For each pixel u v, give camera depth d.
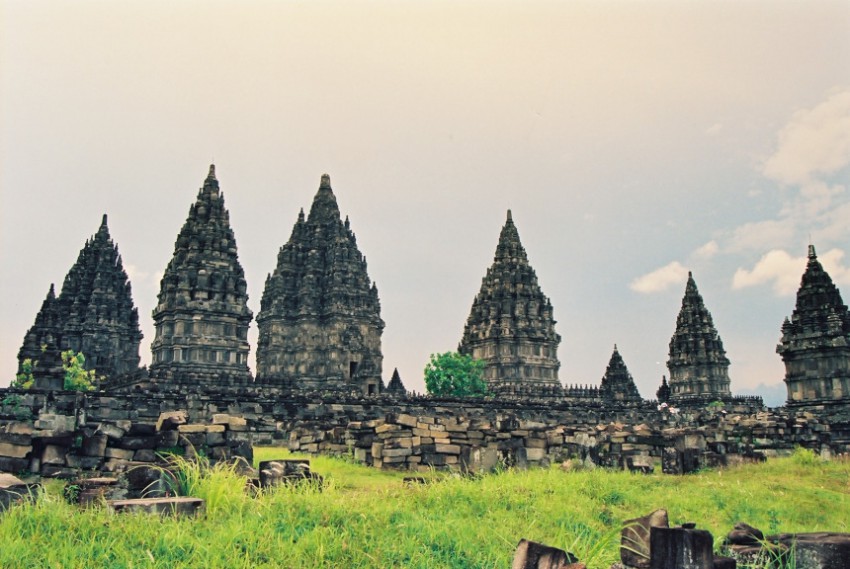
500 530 14.05
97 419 29.97
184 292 68.94
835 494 22.20
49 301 79.31
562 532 13.84
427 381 92.00
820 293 57.72
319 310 92.44
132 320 85.75
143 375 56.62
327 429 32.69
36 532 11.09
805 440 37.62
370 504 14.66
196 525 12.27
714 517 17.70
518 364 98.69
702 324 106.06
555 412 62.22
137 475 14.52
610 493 19.45
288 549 11.15
